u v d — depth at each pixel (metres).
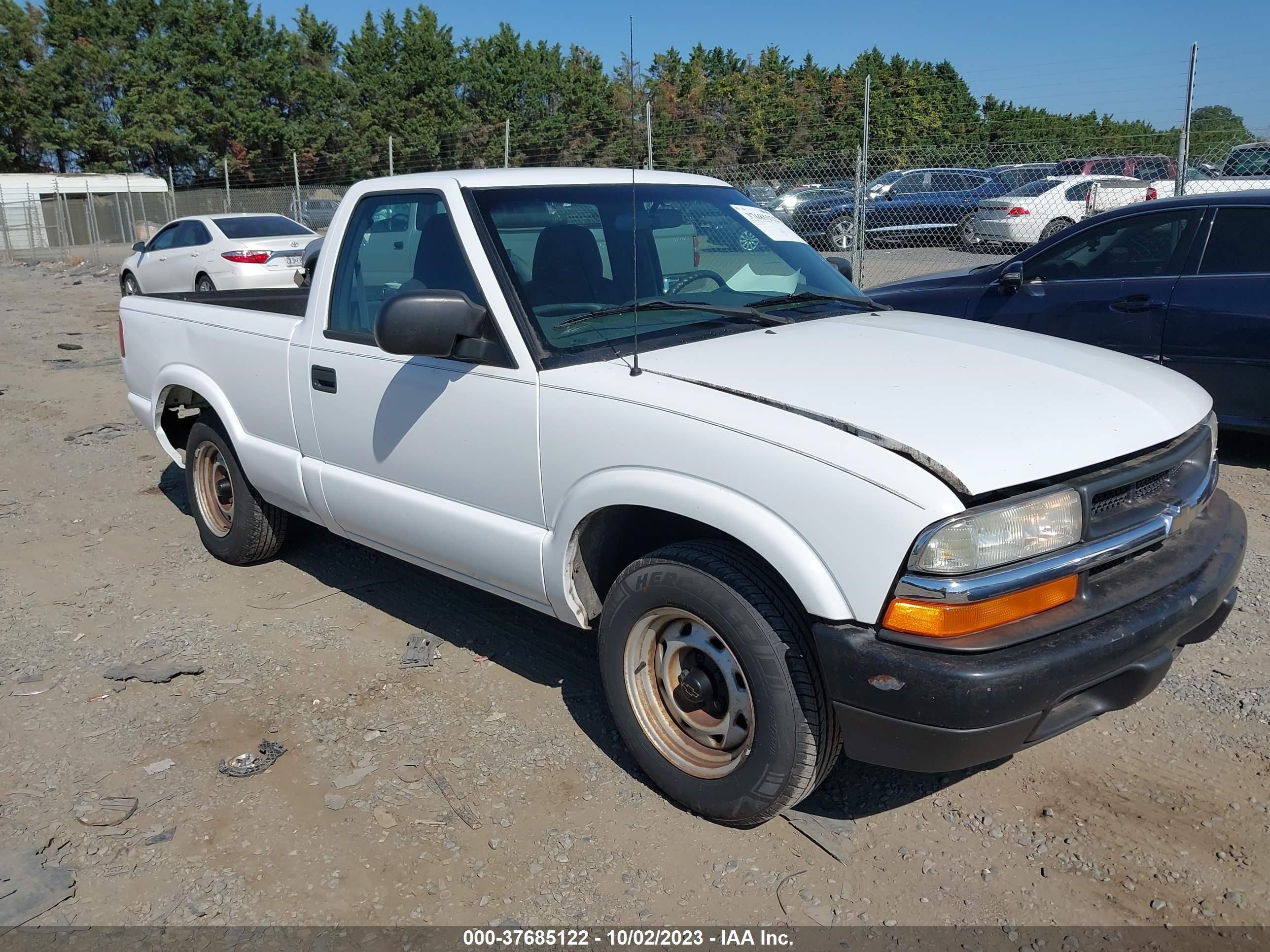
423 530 3.47
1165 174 15.45
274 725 3.39
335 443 3.79
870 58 46.09
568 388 2.90
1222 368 5.88
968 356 2.96
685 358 2.90
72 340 12.36
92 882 2.64
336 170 49.47
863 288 11.43
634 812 2.90
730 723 2.72
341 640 4.02
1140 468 2.54
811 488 2.38
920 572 2.26
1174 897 2.53
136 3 51.00
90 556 5.02
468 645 3.96
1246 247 5.82
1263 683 3.51
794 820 2.86
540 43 44.31
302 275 6.05
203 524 4.93
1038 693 2.29
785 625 2.51
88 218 31.06
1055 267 6.65
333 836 2.81
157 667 3.79
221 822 2.88
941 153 15.47
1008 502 2.31
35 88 48.34
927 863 2.68
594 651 3.89
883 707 2.34
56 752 3.24
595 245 3.40
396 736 3.31
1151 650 2.50
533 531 3.09
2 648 3.99
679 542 2.77
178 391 4.88
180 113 48.94
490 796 2.99
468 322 3.04
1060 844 2.73
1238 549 2.86
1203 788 2.95
